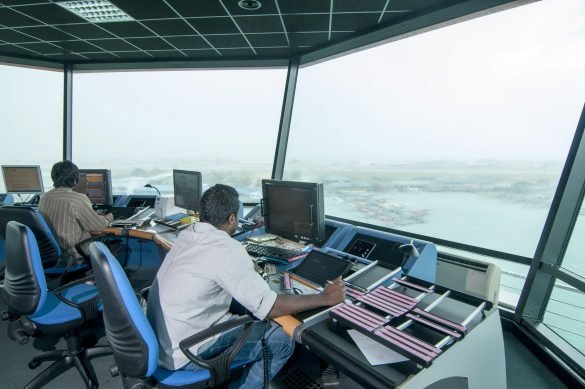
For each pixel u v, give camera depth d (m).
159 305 1.17
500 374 1.17
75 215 2.15
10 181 3.26
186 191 2.64
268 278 1.48
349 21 2.57
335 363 0.91
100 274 1.07
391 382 0.81
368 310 1.09
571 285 1.74
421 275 1.45
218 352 1.24
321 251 1.59
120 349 1.11
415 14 2.39
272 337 1.37
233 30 2.81
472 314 1.05
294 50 3.23
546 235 1.90
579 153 1.75
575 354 1.79
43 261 1.98
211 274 1.12
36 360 1.82
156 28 2.82
